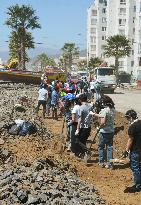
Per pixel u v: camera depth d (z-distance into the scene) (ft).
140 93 173.58
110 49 307.17
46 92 78.43
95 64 370.94
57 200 26.89
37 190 28.17
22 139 48.83
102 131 41.14
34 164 35.04
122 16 388.37
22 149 43.62
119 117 74.69
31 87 174.81
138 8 303.48
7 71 181.88
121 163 42.96
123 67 371.56
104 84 166.30
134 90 207.10
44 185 29.81
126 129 63.67
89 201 29.09
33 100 110.32
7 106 83.20
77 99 45.14
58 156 42.78
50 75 169.48
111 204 30.35
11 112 70.74
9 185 27.96
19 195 26.23
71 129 45.91
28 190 27.53
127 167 41.63
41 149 45.50
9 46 285.43
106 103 41.16
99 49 454.81
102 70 167.53
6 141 46.44
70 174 36.55
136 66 307.78
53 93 77.20
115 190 34.30
